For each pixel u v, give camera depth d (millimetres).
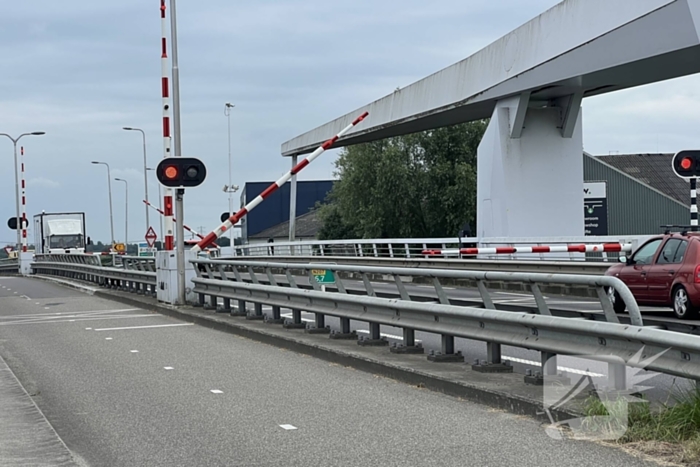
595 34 24156
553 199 31078
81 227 69625
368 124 41156
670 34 21141
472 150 64250
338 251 55750
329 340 13383
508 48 29328
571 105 30234
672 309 15281
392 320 11750
